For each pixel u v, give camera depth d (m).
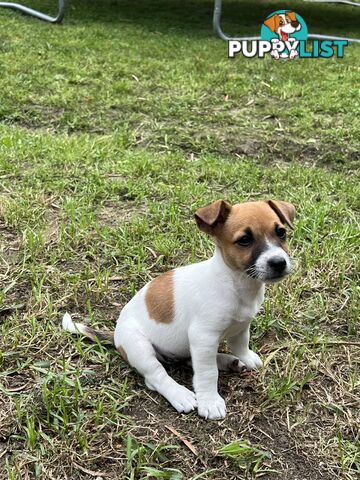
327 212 0.89
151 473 0.48
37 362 0.60
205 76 1.50
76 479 0.49
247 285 0.52
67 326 0.64
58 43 1.73
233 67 1.60
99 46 1.74
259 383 0.59
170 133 1.17
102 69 1.53
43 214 0.87
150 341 0.57
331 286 0.74
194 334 0.53
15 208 0.86
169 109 1.28
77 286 0.72
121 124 1.21
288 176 1.00
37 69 1.49
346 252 0.80
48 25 1.96
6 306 0.69
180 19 2.21
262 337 0.66
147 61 1.61
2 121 1.20
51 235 0.82
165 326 0.56
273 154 1.11
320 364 0.62
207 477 0.49
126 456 0.50
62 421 0.53
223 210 0.53
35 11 2.08
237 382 0.59
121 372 0.59
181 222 0.86
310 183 0.99
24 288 0.72
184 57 1.68
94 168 1.01
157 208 0.88
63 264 0.77
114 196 0.92
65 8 2.23
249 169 1.02
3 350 0.62
